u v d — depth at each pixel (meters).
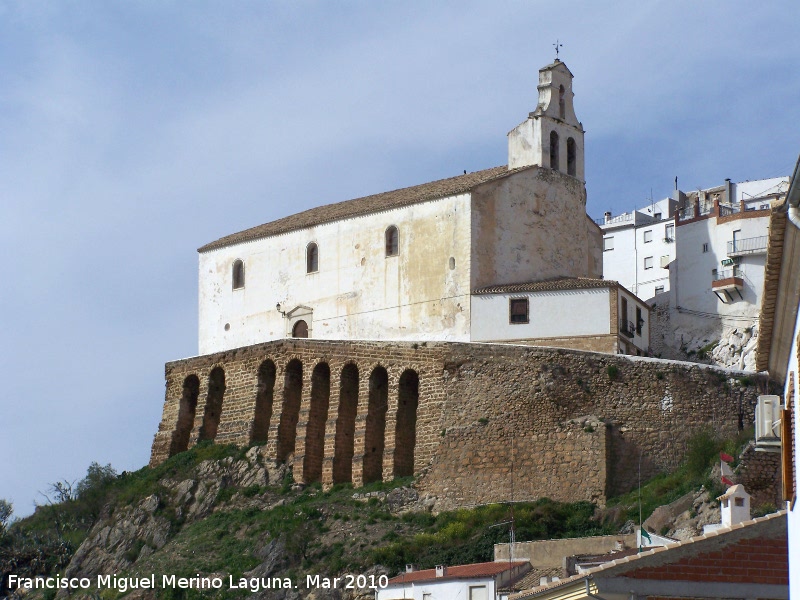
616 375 82.56
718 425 80.56
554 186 94.94
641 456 80.50
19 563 92.06
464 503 82.38
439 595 63.94
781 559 36.19
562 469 80.56
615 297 86.25
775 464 66.50
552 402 82.38
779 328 31.44
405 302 92.25
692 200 134.38
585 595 36.94
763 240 100.50
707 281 102.81
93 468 102.31
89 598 83.94
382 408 89.62
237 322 102.00
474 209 90.06
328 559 78.88
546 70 97.12
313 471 90.31
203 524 88.31
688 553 36.56
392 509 83.31
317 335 96.56
